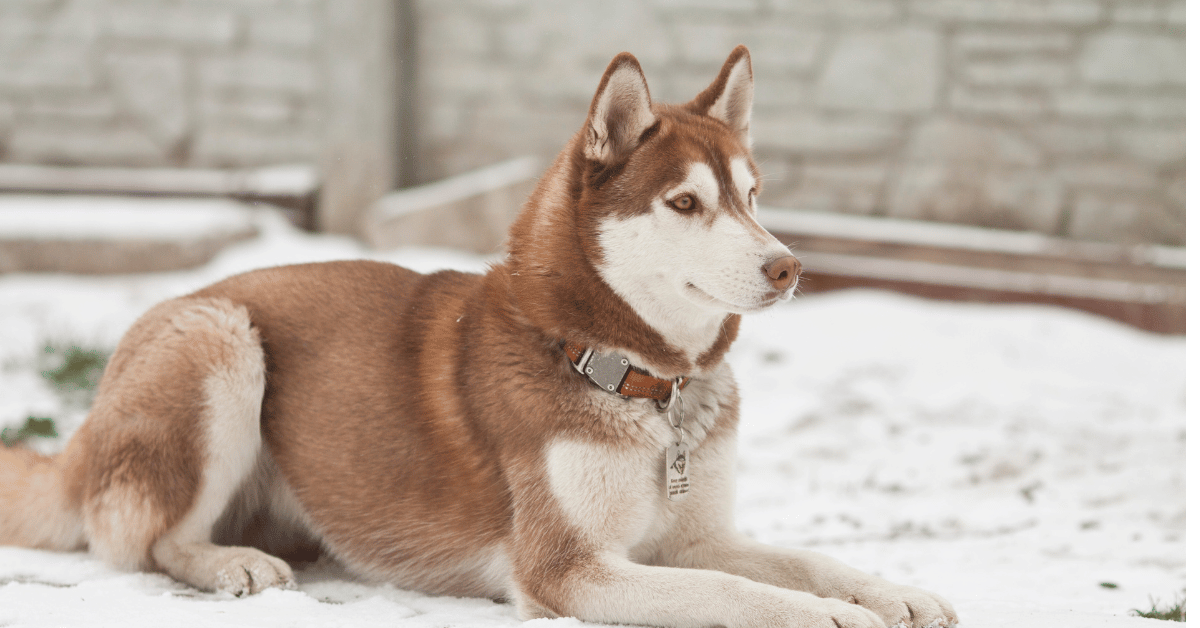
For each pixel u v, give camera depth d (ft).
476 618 8.96
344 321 10.33
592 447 8.97
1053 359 24.58
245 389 10.06
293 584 9.73
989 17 29.84
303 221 32.09
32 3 32.60
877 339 25.38
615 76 9.33
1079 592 10.09
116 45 32.71
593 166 9.43
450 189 30.58
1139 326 27.91
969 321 27.30
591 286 9.25
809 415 19.12
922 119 30.37
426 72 32.22
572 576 8.79
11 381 20.30
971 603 9.36
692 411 9.53
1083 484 14.79
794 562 9.32
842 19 30.40
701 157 9.41
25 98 32.86
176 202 32.17
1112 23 29.40
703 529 9.76
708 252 9.09
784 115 30.78
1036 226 30.17
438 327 9.95
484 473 9.38
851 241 29.32
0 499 10.96
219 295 10.68
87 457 10.19
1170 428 17.97
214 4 32.55
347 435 9.96
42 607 8.51
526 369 9.22
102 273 28.07
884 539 12.57
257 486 10.60
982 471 15.65
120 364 10.34
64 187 32.35
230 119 32.89
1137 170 29.68
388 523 9.87
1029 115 29.99
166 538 9.96
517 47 31.81
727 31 30.81
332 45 31.24
